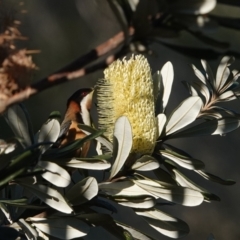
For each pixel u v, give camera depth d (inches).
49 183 43.8
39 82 32.0
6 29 32.6
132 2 32.3
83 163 41.3
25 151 37.4
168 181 43.8
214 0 31.9
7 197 44.6
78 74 32.0
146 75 42.9
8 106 32.1
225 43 33.1
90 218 42.4
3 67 32.2
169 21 32.4
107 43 32.0
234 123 44.5
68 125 57.1
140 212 43.2
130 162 42.8
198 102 43.6
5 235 39.8
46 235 42.6
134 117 42.7
